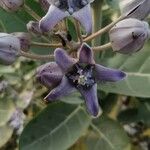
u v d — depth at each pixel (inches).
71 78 5.0
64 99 6.2
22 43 5.4
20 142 6.2
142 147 8.5
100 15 5.7
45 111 6.4
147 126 8.2
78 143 7.4
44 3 5.2
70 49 5.2
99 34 5.3
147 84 5.8
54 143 6.3
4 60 5.3
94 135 6.8
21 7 5.7
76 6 5.1
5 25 6.1
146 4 5.3
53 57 5.3
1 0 5.6
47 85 5.0
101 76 5.1
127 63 6.0
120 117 7.5
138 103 7.6
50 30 5.0
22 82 7.3
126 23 5.1
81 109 6.5
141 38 5.1
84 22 5.1
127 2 5.3
